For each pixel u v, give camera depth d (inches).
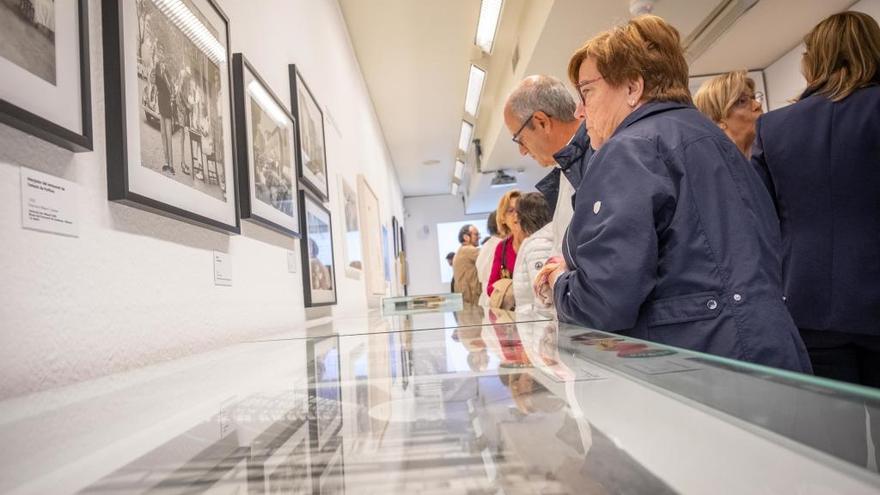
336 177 113.2
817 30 50.1
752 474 9.2
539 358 22.6
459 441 11.8
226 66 48.7
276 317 60.5
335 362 27.3
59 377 24.9
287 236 67.4
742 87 63.3
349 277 116.3
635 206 30.0
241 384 21.6
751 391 11.7
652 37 36.4
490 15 148.3
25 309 23.2
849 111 46.7
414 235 439.2
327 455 11.4
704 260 30.1
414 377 20.4
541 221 87.5
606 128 39.2
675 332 30.5
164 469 11.2
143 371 27.6
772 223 32.1
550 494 8.9
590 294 31.4
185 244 39.3
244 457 11.7
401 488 9.6
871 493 8.7
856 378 47.9
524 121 61.4
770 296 29.2
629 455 10.5
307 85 84.8
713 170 31.1
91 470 11.3
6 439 13.8
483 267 119.3
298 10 86.1
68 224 26.6
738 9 118.5
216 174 44.5
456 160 336.5
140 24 33.7
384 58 185.9
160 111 35.6
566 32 135.0
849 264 46.4
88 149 27.2
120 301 30.4
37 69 24.1
